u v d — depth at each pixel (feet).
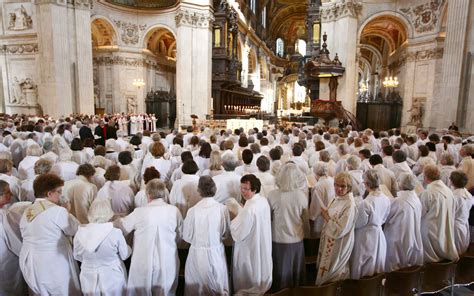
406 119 66.85
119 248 9.77
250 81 129.70
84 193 13.57
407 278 11.57
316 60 61.98
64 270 10.09
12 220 10.94
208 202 11.04
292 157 19.06
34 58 62.69
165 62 95.55
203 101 73.72
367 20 64.28
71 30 59.77
